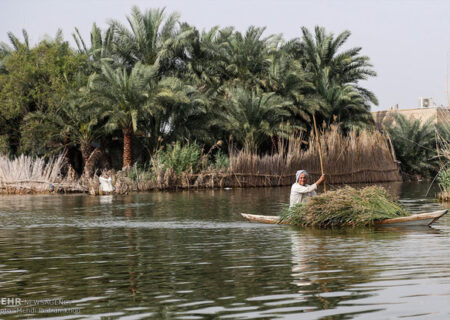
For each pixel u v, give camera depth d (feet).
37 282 23.58
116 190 96.48
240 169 115.03
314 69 165.68
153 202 71.87
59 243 34.96
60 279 24.13
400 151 162.20
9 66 133.90
